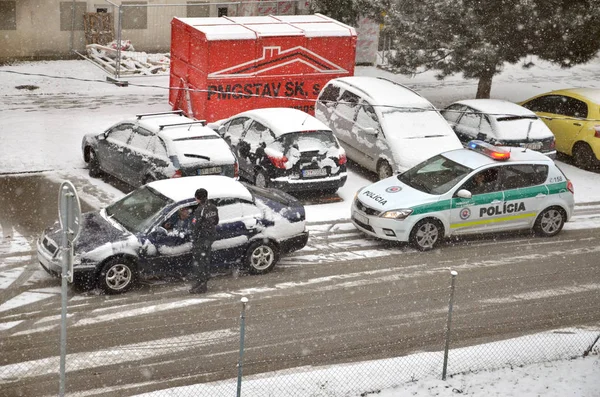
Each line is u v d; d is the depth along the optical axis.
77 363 9.84
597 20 21.00
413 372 10.05
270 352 10.48
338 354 10.55
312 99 21.53
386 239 14.38
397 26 21.69
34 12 24.81
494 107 19.47
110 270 11.73
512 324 11.80
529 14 20.41
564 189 15.52
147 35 26.78
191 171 15.08
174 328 10.93
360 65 28.47
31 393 9.14
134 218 12.41
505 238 15.50
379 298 12.38
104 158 16.52
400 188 14.88
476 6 20.91
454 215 14.62
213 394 9.16
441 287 12.94
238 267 13.06
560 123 20.59
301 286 12.63
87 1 25.62
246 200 12.91
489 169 15.00
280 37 20.47
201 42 19.91
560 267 14.11
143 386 9.43
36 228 14.26
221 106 20.44
